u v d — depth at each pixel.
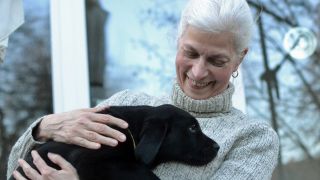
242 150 1.97
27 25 3.35
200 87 2.02
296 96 3.73
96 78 3.42
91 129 1.86
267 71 3.71
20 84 3.33
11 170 2.13
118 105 2.07
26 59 3.35
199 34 1.92
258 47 3.71
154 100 2.14
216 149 1.90
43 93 3.34
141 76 3.48
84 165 1.81
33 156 1.89
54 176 1.81
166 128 1.83
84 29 3.38
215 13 1.90
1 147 3.28
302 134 3.72
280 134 3.70
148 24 3.50
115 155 1.82
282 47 3.73
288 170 3.70
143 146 1.76
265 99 3.70
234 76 2.20
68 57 3.35
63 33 3.35
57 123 2.00
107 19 3.46
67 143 1.91
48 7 3.37
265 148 1.99
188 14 1.96
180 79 2.05
